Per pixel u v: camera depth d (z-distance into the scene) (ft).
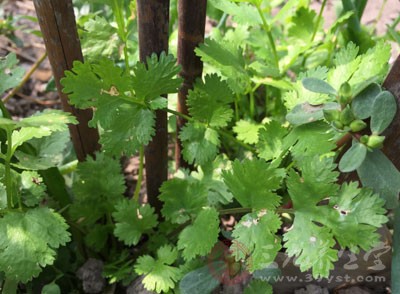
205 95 0.79
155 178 0.89
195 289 0.77
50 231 0.72
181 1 0.75
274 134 0.77
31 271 0.71
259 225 0.69
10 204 0.73
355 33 1.02
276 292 0.90
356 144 0.63
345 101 0.65
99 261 0.92
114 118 0.72
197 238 0.75
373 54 0.75
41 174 0.85
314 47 1.09
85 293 0.92
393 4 1.52
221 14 1.17
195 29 0.78
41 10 0.71
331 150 0.72
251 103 1.03
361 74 0.75
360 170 0.65
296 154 0.71
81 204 0.87
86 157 0.89
